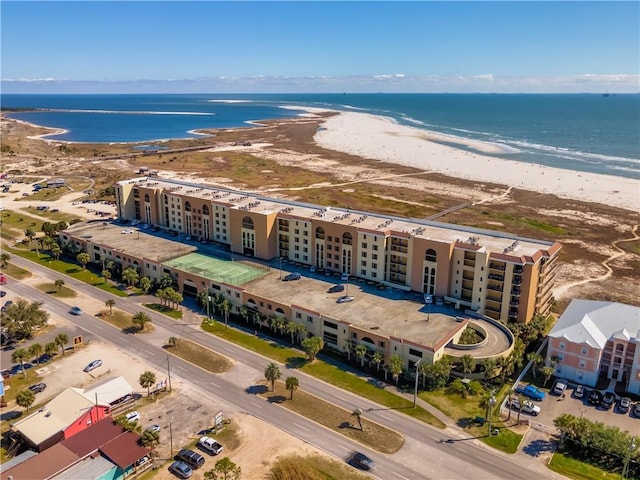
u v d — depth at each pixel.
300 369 123.06
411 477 88.88
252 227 176.12
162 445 96.38
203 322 146.88
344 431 100.75
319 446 96.38
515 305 135.12
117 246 189.25
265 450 95.19
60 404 101.19
